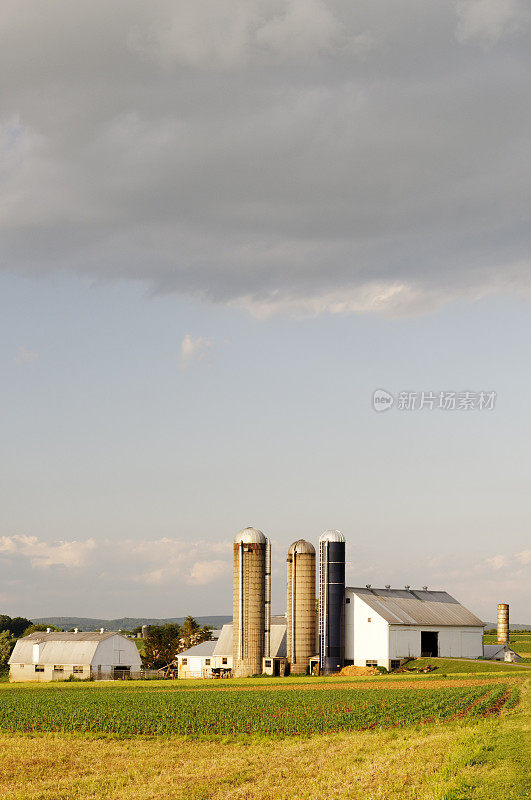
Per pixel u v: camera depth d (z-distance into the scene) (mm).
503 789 33594
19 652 145375
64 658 143000
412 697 80000
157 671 155500
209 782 40031
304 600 134250
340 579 132625
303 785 37812
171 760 47219
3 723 64375
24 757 48938
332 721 61594
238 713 67750
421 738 50156
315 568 135875
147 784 40125
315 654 134375
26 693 97500
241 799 35562
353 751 47312
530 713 61125
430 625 137250
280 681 116938
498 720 57281
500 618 169250
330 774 40219
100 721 64000
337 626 131375
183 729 60125
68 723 63875
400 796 33875
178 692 94812
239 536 133375
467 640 142875
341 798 34281
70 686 117500
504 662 137125
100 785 40250
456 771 37812
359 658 132125
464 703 71000
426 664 129750
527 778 35344
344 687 101875
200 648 145250
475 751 42188
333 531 134125
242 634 131125
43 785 40281
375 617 131625
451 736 49500
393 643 131250
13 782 41656
